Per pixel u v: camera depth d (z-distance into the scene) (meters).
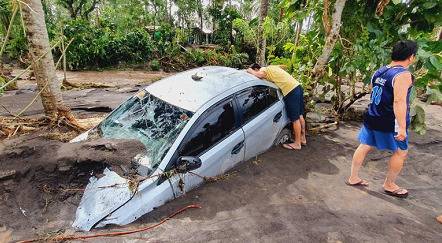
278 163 4.84
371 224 3.56
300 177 4.53
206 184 4.11
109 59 17.56
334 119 7.24
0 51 4.64
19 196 3.62
